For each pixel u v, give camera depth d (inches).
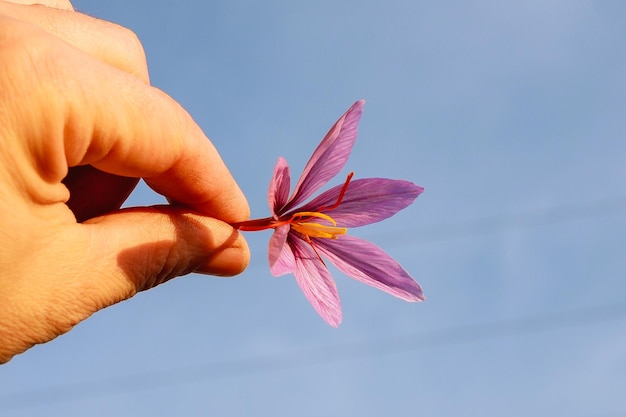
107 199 13.2
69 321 11.6
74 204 13.1
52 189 11.1
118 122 11.2
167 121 11.6
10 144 10.7
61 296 11.5
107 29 12.8
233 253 12.9
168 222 12.3
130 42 13.0
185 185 12.2
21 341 11.4
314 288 13.1
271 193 12.8
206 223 12.6
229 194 12.6
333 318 13.1
